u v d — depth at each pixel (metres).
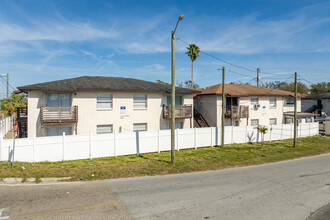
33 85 18.11
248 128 22.53
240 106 25.83
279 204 8.05
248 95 27.09
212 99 27.05
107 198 8.20
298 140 24.98
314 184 10.54
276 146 21.20
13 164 11.72
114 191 9.00
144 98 21.88
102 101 20.08
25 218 6.49
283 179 11.27
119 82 22.45
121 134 15.94
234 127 21.56
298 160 16.27
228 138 21.23
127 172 11.76
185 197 8.48
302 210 7.59
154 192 8.97
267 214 7.17
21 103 36.31
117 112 20.45
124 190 9.15
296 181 10.96
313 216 7.15
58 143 14.02
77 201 7.86
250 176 11.74
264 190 9.53
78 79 21.53
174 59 13.88
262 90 31.58
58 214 6.80
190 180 10.81
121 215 6.82
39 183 9.89
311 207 7.86
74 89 17.94
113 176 11.12
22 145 13.05
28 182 9.97
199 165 13.73
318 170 13.26
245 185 10.15
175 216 6.84
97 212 7.00
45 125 17.89
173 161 13.83
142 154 16.50
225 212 7.22
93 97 19.55
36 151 13.45
